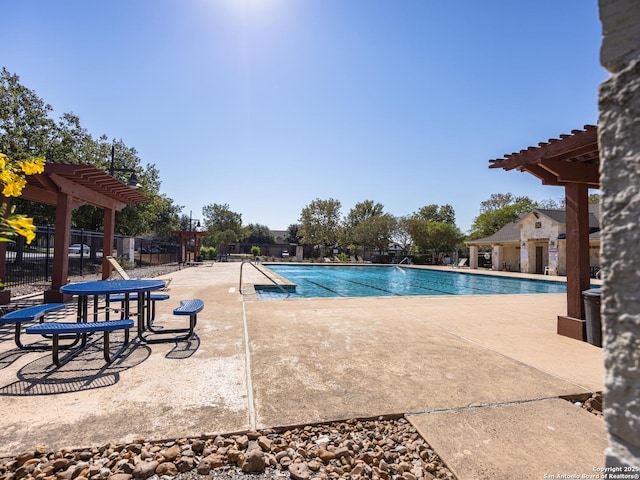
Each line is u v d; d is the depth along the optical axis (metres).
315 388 3.05
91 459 2.03
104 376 3.27
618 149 0.94
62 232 7.48
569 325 4.96
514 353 4.16
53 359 3.43
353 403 2.77
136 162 22.58
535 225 20.81
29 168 2.51
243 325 5.46
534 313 6.89
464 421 2.50
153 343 4.39
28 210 15.86
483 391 3.01
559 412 2.64
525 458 2.05
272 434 2.34
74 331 3.32
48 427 2.34
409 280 19.69
